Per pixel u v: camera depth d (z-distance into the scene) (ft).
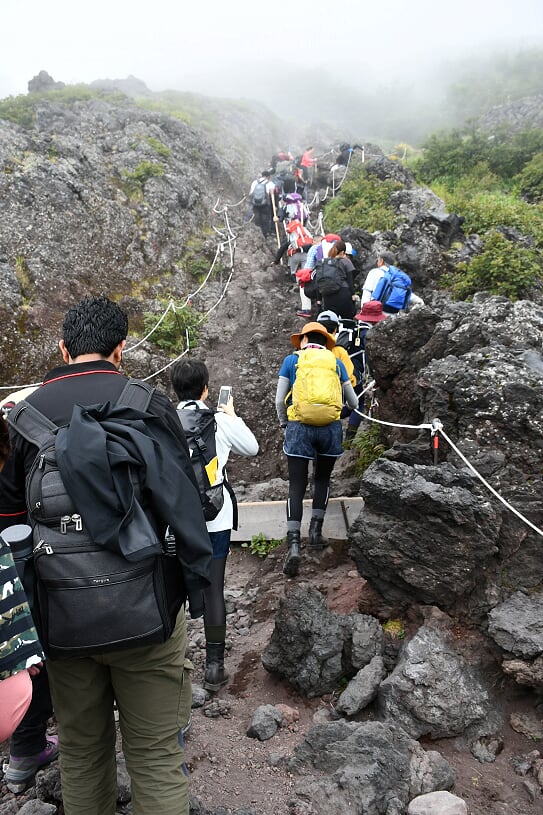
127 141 49.26
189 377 11.76
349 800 8.59
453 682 10.35
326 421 15.19
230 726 10.93
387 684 10.50
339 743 9.45
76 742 7.39
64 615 6.32
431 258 34.81
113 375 7.54
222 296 39.40
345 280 25.11
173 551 6.96
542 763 9.54
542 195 58.75
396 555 11.74
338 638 11.49
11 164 37.37
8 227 33.65
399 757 9.11
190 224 46.37
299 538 15.44
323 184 72.59
